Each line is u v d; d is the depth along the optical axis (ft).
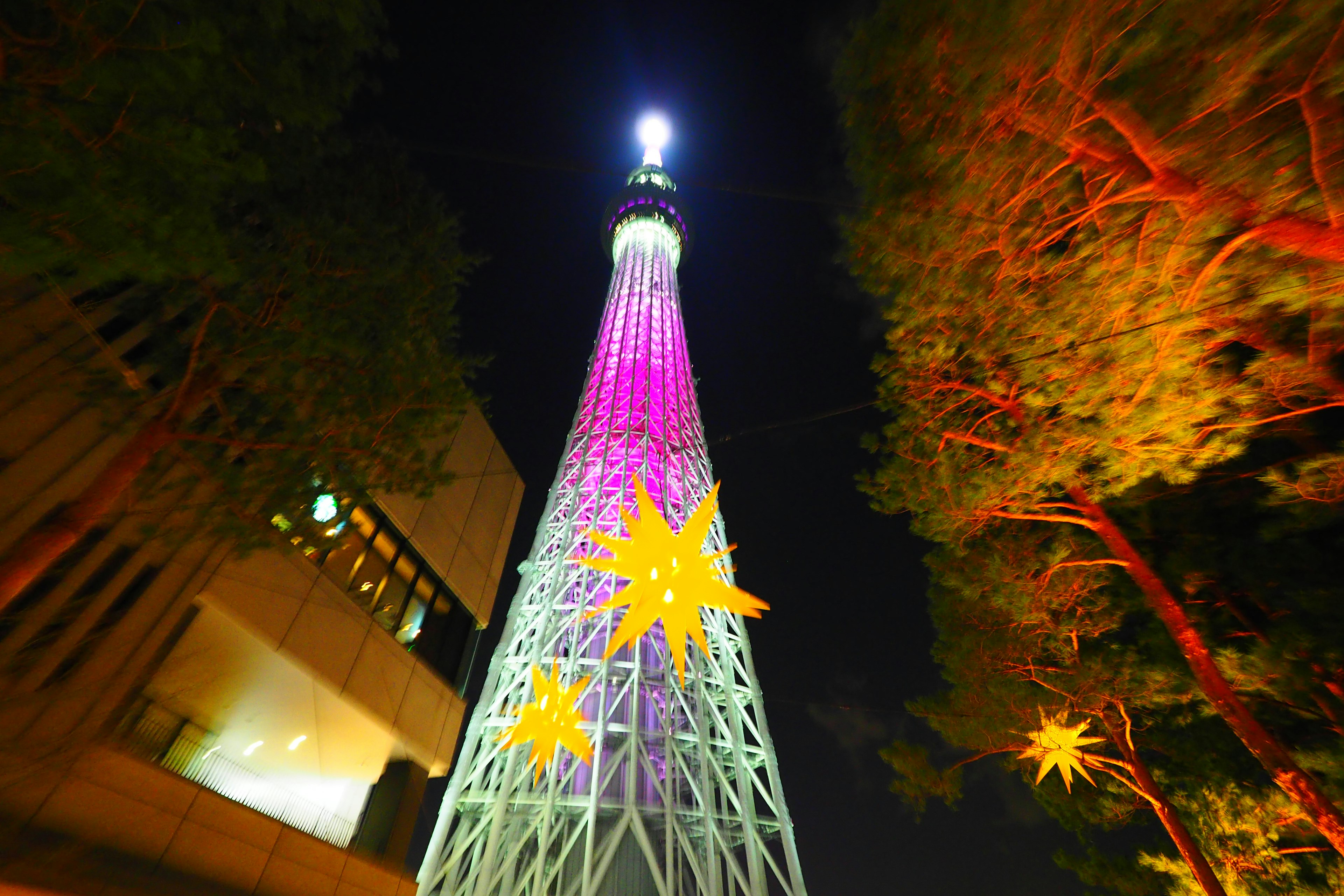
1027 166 38.47
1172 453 44.45
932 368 52.29
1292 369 39.58
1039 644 68.59
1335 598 54.65
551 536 118.93
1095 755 67.41
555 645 99.04
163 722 51.75
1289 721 62.39
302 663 56.85
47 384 40.65
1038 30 33.06
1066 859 71.36
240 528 37.93
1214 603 67.21
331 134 38.81
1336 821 39.42
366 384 40.09
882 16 41.09
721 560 117.39
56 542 30.17
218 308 36.52
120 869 40.37
